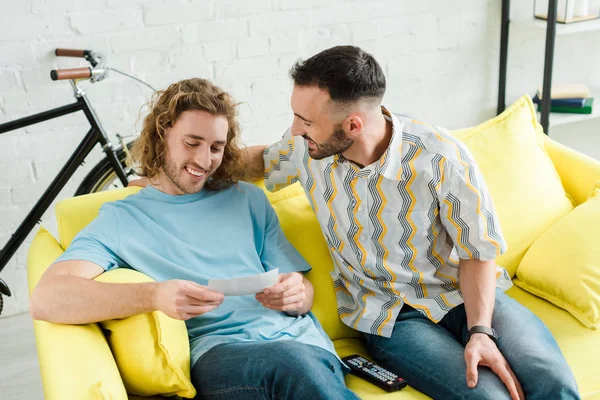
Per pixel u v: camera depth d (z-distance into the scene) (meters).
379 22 3.23
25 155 2.80
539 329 1.72
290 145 1.88
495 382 1.60
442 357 1.67
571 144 3.72
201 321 1.69
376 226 1.80
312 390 1.45
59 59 2.77
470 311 1.75
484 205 1.75
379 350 1.80
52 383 1.35
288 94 3.18
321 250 1.93
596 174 2.14
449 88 3.47
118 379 1.43
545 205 2.07
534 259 1.98
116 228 1.68
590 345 1.78
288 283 1.64
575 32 3.27
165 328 1.52
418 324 1.79
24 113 2.78
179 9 2.88
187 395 1.53
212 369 1.55
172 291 1.48
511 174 2.06
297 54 3.13
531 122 2.20
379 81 1.68
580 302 1.84
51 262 1.75
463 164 1.74
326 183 1.82
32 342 2.74
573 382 1.59
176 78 2.97
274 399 1.49
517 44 3.49
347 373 1.71
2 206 2.83
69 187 2.92
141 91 2.93
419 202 1.77
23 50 2.71
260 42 3.05
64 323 1.51
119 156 2.81
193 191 1.75
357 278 1.86
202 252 1.74
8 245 2.72
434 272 1.85
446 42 3.38
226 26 2.98
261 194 1.90
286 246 1.86
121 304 1.49
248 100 3.12
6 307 2.93
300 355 1.49
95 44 2.81
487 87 3.54
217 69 3.03
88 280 1.52
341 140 1.71
